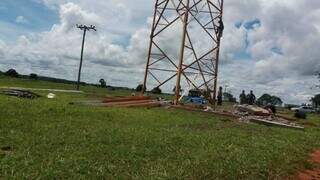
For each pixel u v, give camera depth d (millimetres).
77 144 14703
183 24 42469
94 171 11422
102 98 44125
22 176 10281
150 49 44719
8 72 107562
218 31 44781
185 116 32000
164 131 20688
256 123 34219
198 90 45531
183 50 42562
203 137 20016
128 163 12836
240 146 18953
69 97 42656
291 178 15008
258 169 14648
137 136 17781
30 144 13953
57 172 10844
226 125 28922
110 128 19422
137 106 36969
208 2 44156
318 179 15742
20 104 24875
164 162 13469
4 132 15664
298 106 101812
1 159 11695
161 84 44500
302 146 22922
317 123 45375
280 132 28516
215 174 12930
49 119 20453
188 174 12367
